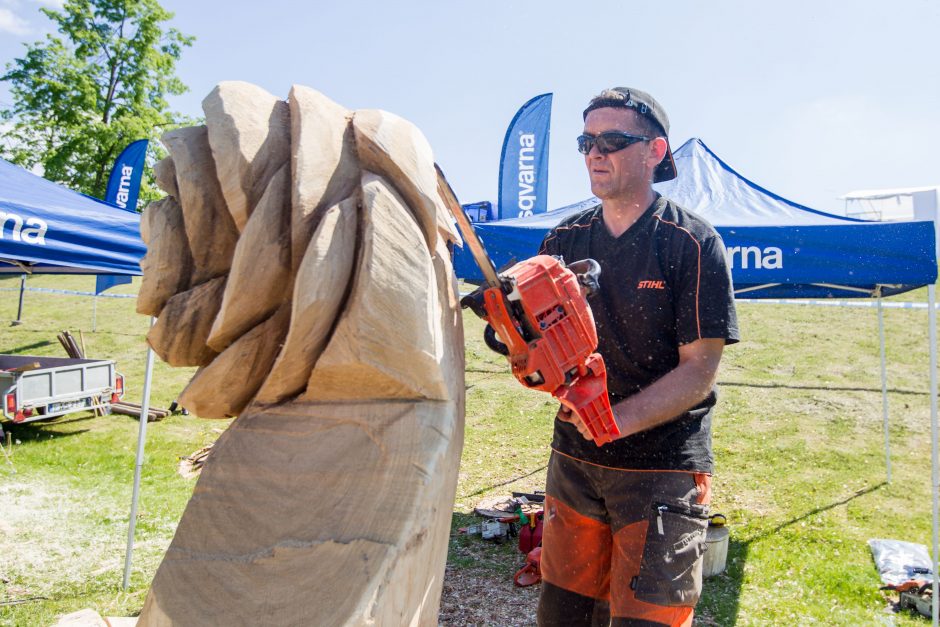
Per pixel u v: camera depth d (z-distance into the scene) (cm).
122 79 1816
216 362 119
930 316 360
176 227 124
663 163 209
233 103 117
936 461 338
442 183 132
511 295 143
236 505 112
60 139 1745
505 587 386
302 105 117
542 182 710
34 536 442
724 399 767
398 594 101
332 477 110
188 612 102
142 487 561
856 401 743
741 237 412
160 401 892
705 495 183
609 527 194
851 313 1120
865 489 533
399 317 109
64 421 788
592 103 192
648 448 179
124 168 949
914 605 356
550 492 204
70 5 1741
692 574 172
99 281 1298
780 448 626
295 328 107
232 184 113
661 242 183
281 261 113
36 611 338
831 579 390
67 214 405
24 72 1695
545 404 807
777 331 1035
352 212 112
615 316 189
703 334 174
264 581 102
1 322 1385
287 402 122
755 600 368
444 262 128
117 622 231
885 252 379
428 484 107
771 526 471
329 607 96
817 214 457
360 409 116
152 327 124
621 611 173
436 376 113
